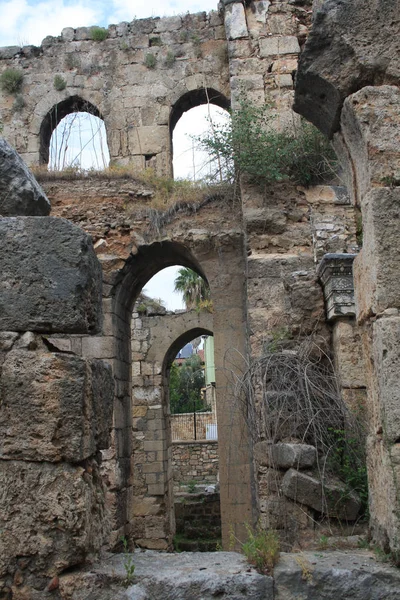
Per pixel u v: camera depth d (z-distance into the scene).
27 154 15.42
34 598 3.67
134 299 13.31
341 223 10.72
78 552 3.77
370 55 4.25
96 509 4.14
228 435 10.80
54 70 15.73
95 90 15.54
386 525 3.89
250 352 10.02
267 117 12.05
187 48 15.46
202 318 18.45
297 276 8.46
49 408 3.86
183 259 12.88
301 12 13.55
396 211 4.00
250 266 10.46
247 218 11.13
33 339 3.97
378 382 3.98
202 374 53.69
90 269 4.18
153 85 15.37
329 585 3.62
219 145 11.76
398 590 3.56
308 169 11.41
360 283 4.39
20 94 15.70
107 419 4.45
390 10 4.29
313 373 7.55
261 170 11.13
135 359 18.33
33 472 3.81
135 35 15.67
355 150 4.42
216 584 3.61
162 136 15.10
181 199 12.15
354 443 6.80
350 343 7.52
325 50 4.33
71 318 3.99
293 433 7.04
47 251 4.05
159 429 17.56
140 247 11.98
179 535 17.38
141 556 4.15
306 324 8.20
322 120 4.74
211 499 18.22
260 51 13.23
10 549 3.73
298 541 6.11
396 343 3.80
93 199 12.36
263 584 3.61
